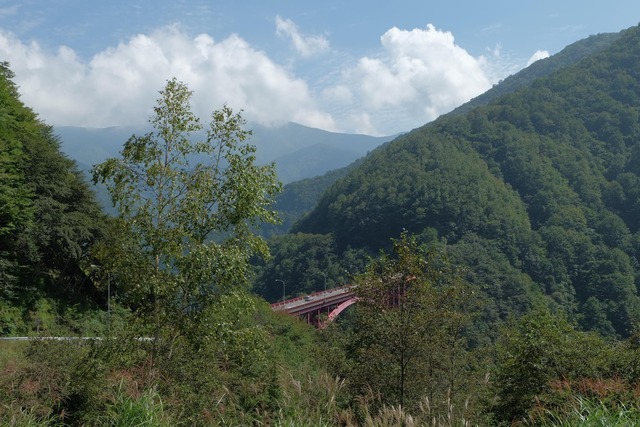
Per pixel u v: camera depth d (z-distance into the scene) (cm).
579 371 1032
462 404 995
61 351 927
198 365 862
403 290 1221
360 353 1226
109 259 916
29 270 2698
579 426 500
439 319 1220
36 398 815
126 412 596
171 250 873
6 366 873
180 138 927
